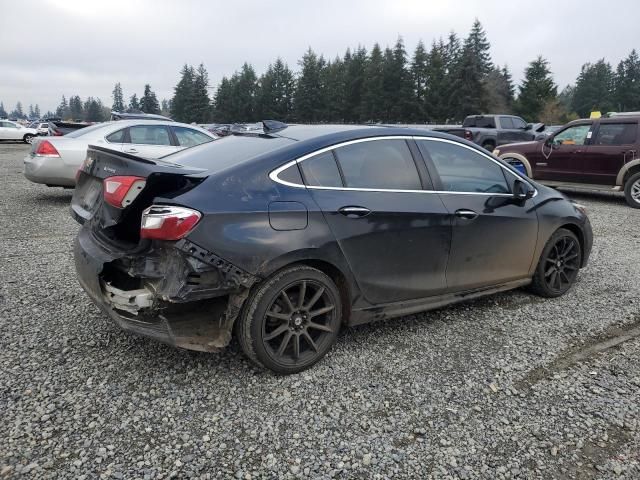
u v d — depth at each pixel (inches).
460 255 153.9
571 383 127.8
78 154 332.2
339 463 96.8
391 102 2743.6
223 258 111.3
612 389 125.5
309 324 127.8
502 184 170.9
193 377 123.6
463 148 161.8
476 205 156.9
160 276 111.8
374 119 2817.4
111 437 100.9
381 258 135.9
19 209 331.9
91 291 124.6
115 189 118.2
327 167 131.3
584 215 196.4
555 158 443.8
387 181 140.2
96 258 121.6
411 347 144.6
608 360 140.6
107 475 90.8
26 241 248.7
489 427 109.2
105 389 117.2
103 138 339.3
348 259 129.6
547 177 454.3
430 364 135.1
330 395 118.8
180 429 104.4
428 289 149.0
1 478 88.7
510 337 153.3
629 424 111.6
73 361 129.0
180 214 108.6
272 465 95.6
